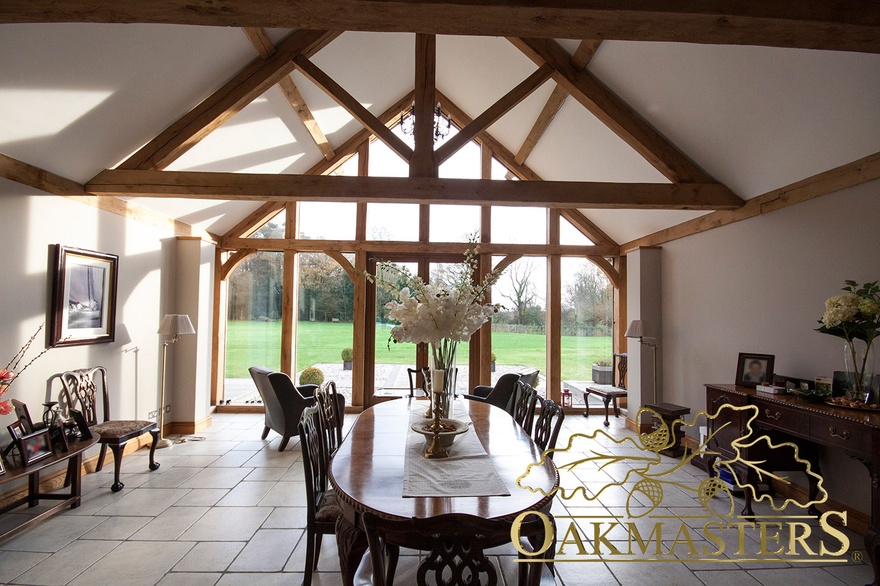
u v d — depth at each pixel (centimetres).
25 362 354
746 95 355
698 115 403
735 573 269
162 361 530
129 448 475
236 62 415
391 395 670
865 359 292
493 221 696
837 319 288
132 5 197
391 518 170
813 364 362
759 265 420
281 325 677
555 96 520
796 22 209
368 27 217
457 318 248
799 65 309
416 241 684
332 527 242
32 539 296
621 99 457
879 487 249
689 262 528
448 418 270
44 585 249
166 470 424
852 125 312
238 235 671
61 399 384
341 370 674
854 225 328
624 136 460
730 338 458
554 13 207
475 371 688
